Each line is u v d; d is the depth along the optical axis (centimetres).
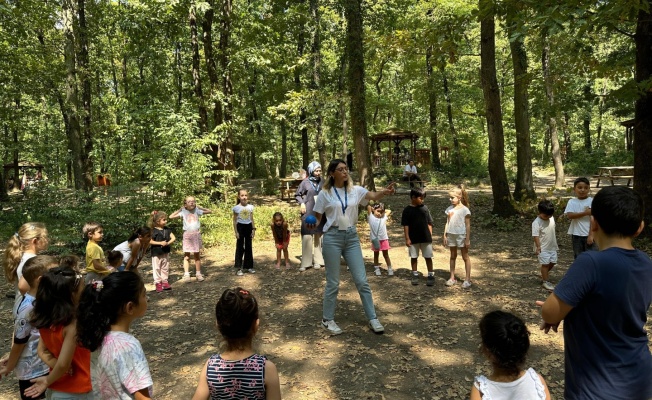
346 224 527
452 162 3253
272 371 215
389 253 976
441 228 1230
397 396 390
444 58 1038
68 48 1809
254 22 1877
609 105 1041
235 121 1906
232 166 1795
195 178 1266
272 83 2352
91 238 580
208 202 1390
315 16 1945
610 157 3173
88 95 1912
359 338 517
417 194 687
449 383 409
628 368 188
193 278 822
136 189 1211
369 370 439
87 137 1895
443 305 616
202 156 1273
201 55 2119
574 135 4275
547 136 3884
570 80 1234
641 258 198
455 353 469
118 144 1403
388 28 1989
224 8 1756
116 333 219
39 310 248
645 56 856
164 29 1686
